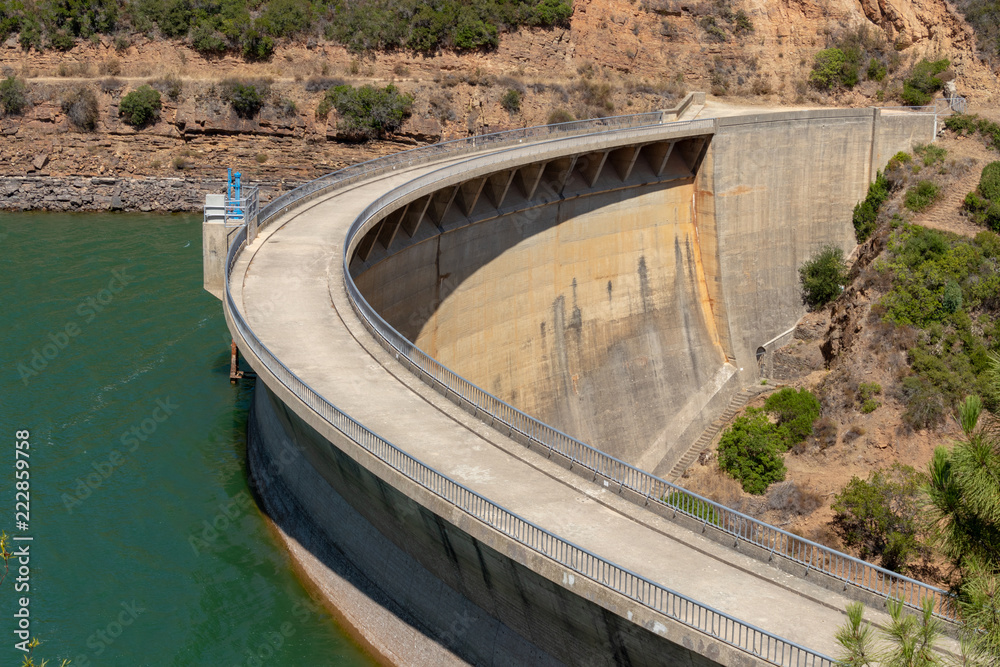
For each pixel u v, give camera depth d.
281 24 107.31
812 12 105.06
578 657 29.81
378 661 36.41
